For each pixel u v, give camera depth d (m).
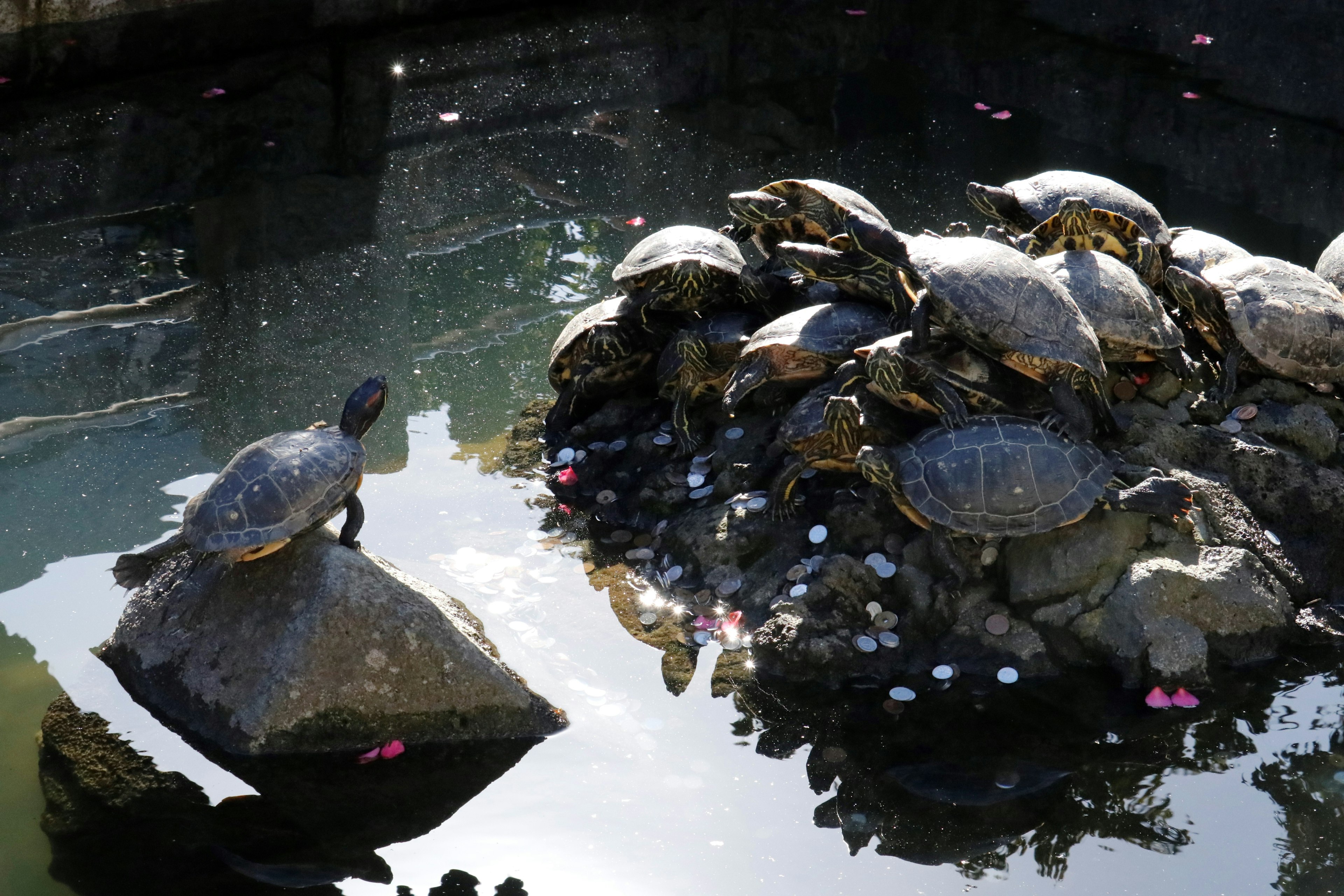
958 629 6.14
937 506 5.97
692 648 6.29
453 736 5.70
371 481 7.84
